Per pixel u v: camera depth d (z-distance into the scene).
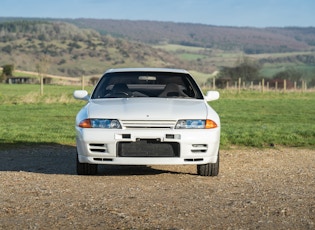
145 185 8.18
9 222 5.75
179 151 8.45
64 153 12.96
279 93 58.28
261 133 16.75
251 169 10.34
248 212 6.31
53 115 27.02
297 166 10.91
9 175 9.16
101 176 9.16
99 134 8.46
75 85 118.88
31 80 148.25
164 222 5.78
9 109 31.16
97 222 5.77
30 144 14.57
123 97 9.59
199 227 5.59
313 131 17.42
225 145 14.78
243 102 42.22
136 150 8.46
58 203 6.73
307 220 5.93
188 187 8.04
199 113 8.72
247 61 123.69
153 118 8.46
